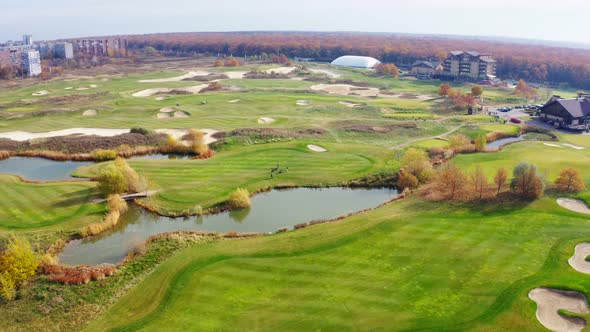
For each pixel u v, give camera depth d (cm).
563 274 4166
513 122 11900
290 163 7900
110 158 8506
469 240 4853
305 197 6669
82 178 7325
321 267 4353
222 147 9044
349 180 7206
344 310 3669
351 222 5425
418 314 3619
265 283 4081
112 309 3825
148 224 5728
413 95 16025
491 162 7881
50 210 5831
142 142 9275
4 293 3934
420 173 7056
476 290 3931
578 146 9450
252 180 7100
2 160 8475
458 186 6278
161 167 7606
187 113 12056
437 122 11488
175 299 3878
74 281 4228
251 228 5625
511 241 4819
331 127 10638
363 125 10794
